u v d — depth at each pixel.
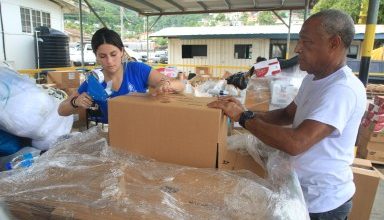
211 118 1.07
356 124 1.14
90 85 1.58
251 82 2.83
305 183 1.22
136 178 0.99
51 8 12.70
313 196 1.21
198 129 1.09
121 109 1.18
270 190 0.92
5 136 1.88
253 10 7.19
